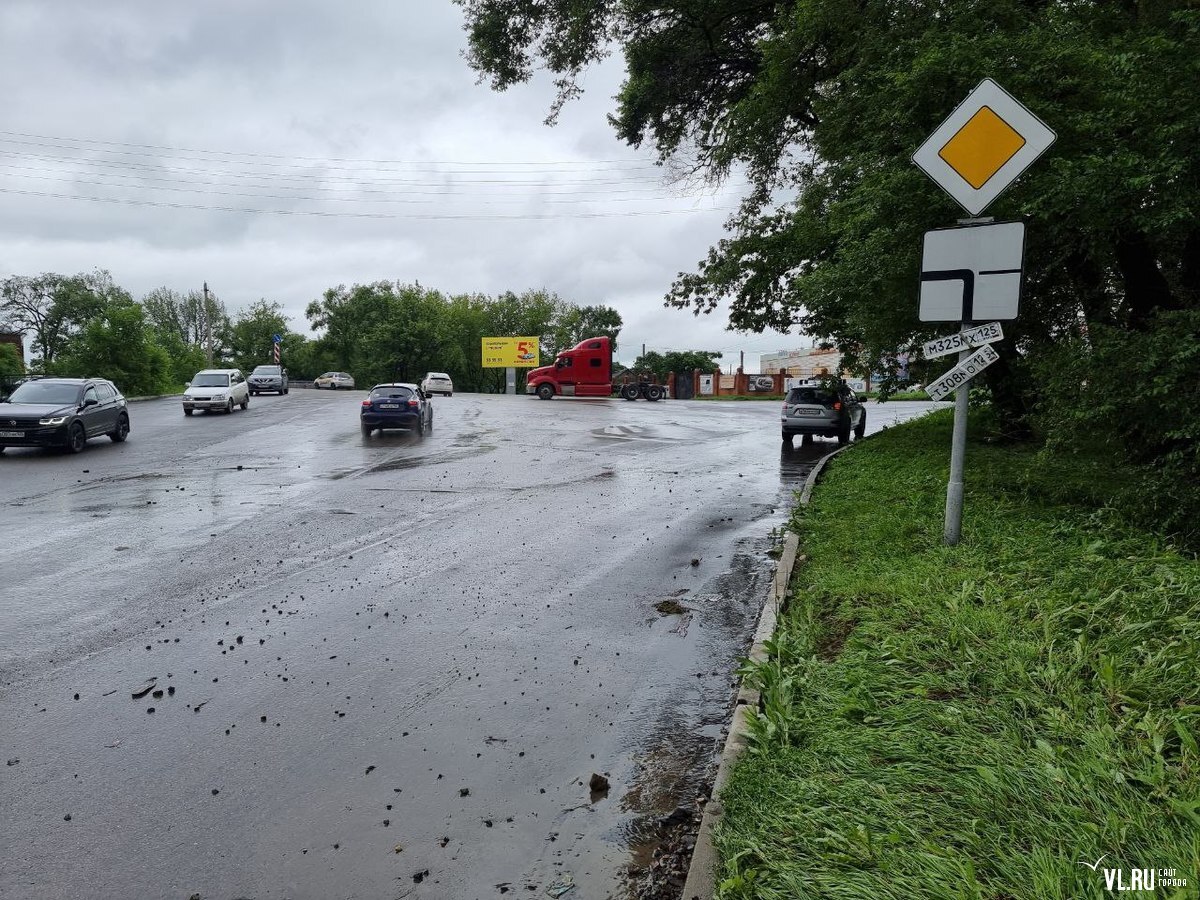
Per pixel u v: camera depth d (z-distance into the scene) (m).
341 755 4.38
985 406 15.59
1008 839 2.71
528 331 90.44
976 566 6.05
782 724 3.84
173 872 3.36
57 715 4.87
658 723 4.80
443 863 3.43
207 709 4.95
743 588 7.69
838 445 21.73
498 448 20.56
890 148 9.09
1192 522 6.47
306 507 12.10
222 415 30.53
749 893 2.74
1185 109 6.51
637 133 22.22
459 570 8.36
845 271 11.17
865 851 2.75
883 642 4.69
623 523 10.91
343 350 87.69
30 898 3.19
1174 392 6.63
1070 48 8.10
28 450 19.48
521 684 5.37
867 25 11.05
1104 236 7.88
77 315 74.81
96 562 8.65
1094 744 3.12
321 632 6.39
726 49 20.06
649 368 70.12
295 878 3.32
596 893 3.23
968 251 6.11
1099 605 4.59
